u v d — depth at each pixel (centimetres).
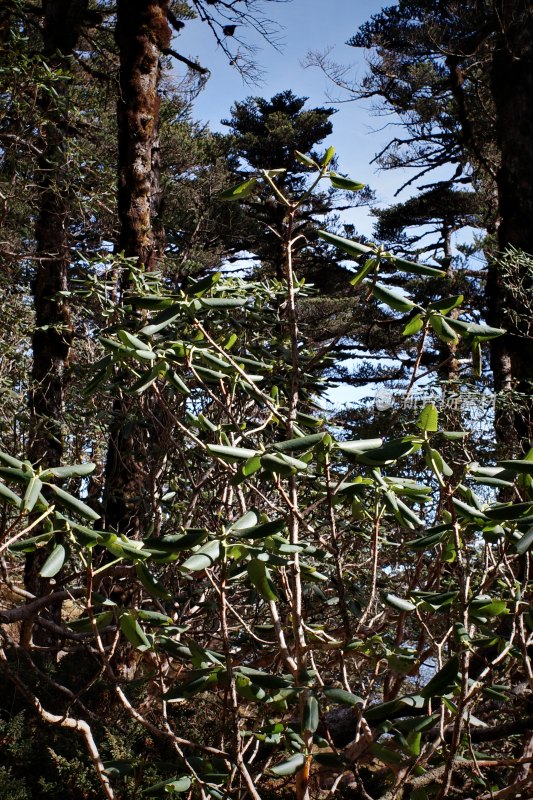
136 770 208
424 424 170
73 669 393
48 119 625
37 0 1035
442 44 1314
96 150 855
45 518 152
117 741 311
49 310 725
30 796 294
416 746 171
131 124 682
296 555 195
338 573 192
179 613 305
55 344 711
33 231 799
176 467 361
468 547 218
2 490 141
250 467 169
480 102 1117
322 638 204
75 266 639
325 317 1808
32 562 582
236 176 2025
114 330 347
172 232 1605
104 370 214
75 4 812
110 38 1105
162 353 203
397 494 197
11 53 593
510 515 158
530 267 586
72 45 823
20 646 207
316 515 306
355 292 2142
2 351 652
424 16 1392
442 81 1543
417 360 204
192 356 213
